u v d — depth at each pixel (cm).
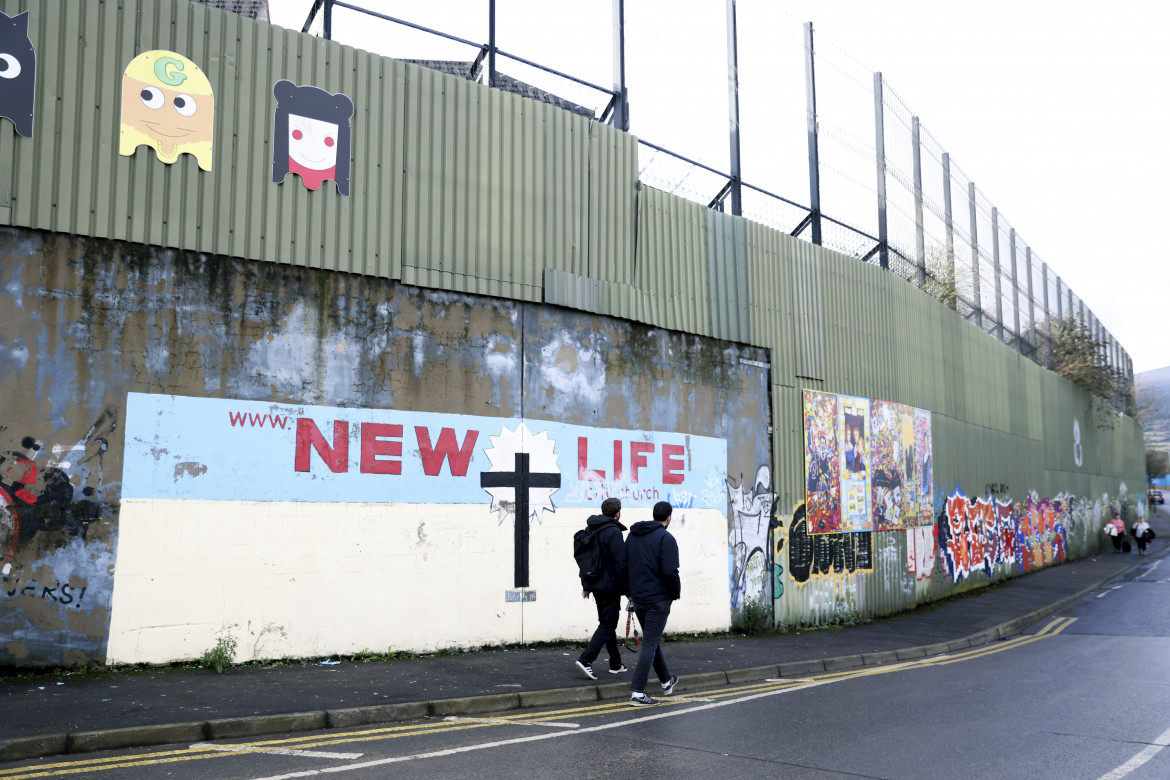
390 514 1054
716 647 1258
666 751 655
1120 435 4528
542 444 1206
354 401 1044
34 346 868
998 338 2945
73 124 902
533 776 576
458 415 1127
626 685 924
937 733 726
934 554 2117
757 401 1551
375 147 1093
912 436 2055
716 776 585
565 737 700
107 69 925
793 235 1738
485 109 1202
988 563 2511
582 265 1287
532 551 1175
